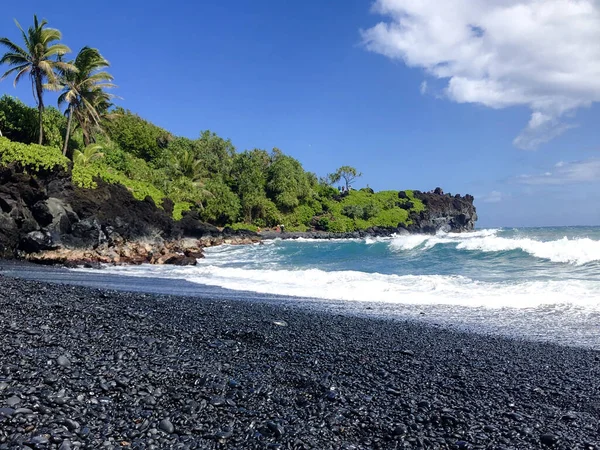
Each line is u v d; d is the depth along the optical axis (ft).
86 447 12.72
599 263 67.21
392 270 82.38
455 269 76.38
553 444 14.87
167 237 146.10
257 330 29.94
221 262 107.45
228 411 16.10
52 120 148.05
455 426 16.11
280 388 18.85
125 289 53.36
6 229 87.20
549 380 22.13
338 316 38.14
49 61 116.88
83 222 100.32
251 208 263.49
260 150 323.78
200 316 33.35
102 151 174.09
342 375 21.38
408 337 31.04
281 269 88.99
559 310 41.45
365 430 15.47
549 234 175.22
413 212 351.67
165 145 254.47
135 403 15.89
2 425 13.05
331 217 300.20
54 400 14.93
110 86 144.77
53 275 66.74
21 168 97.25
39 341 21.49
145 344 23.26
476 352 27.48
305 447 13.84
